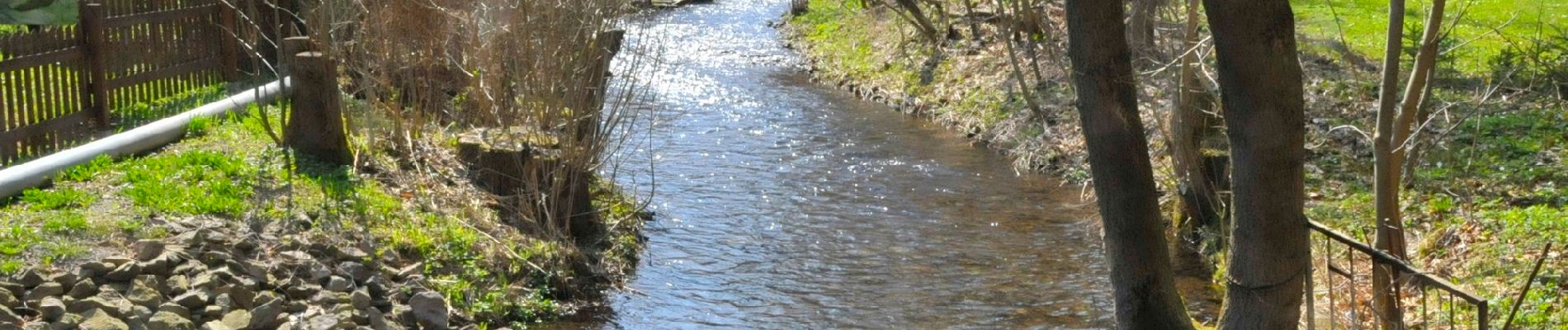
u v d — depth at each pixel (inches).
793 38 1057.5
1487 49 685.3
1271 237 238.8
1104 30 250.4
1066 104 616.4
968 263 412.5
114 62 466.3
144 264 299.1
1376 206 307.9
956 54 778.2
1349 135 525.3
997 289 384.8
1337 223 425.4
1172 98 432.5
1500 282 343.9
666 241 433.1
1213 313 364.2
